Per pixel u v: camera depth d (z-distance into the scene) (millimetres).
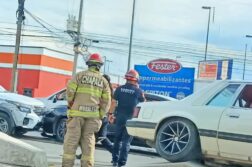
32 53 49250
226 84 9125
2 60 50125
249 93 8836
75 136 8516
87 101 8578
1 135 8586
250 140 8359
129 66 34094
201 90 9391
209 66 45750
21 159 8289
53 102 17328
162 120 9453
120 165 11133
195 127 9062
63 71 51719
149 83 30250
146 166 9234
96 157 13227
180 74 29328
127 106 10977
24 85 49219
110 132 14656
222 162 9102
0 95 16234
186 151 9039
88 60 8789
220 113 8805
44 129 16703
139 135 9773
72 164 8516
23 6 30234
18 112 15914
